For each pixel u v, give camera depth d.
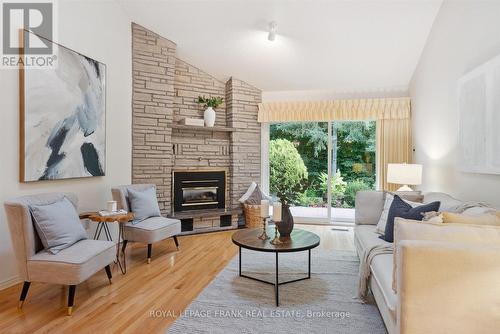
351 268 3.23
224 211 5.07
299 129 5.63
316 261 3.46
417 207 2.67
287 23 4.09
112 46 3.92
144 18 4.22
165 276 2.99
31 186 2.88
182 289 2.70
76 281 2.24
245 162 5.42
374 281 2.22
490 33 2.63
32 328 2.05
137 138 4.35
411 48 4.38
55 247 2.37
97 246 2.58
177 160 4.89
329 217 5.50
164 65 4.54
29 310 2.29
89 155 3.52
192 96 5.11
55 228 2.40
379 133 5.18
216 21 4.17
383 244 2.56
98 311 2.29
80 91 3.38
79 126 3.37
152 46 4.44
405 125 5.05
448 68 3.50
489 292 1.33
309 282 2.86
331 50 4.52
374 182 5.34
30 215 2.33
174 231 3.72
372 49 4.44
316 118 5.38
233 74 5.25
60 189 3.20
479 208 2.17
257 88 5.57
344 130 5.46
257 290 2.68
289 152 5.68
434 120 3.95
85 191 3.54
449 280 1.37
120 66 4.08
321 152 5.55
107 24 3.83
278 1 3.75
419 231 1.55
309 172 5.61
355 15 3.87
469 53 3.00
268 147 5.69
